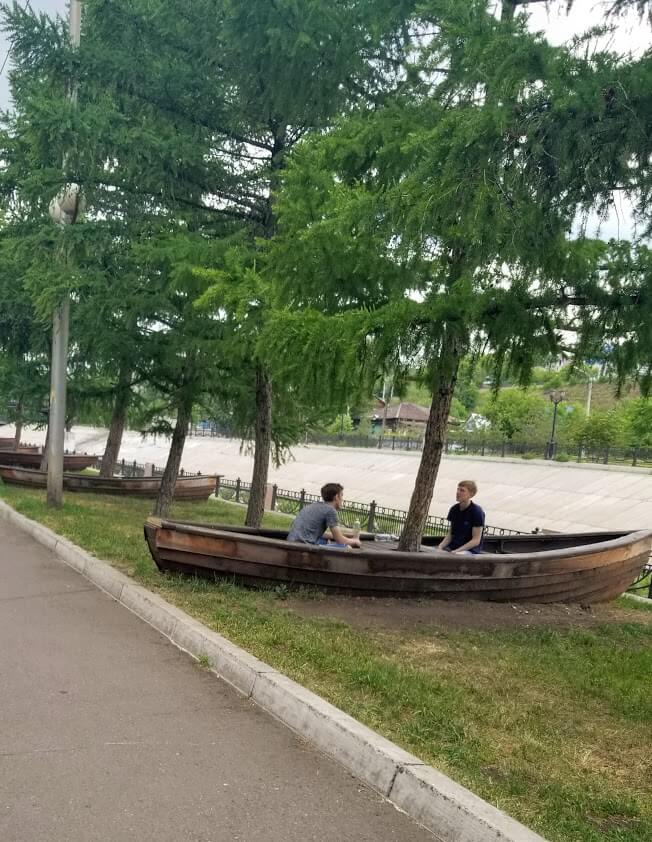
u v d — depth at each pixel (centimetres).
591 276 698
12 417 2616
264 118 1253
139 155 1141
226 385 1468
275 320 732
